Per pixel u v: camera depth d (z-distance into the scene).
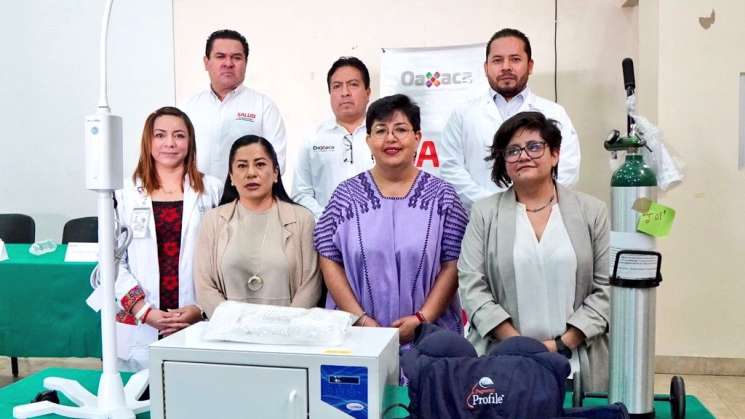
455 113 2.87
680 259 3.29
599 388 1.55
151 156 2.16
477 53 3.54
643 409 1.15
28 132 4.23
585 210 1.62
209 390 1.08
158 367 1.09
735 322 3.29
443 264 1.79
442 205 1.77
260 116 3.20
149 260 2.09
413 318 1.69
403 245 1.72
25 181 4.26
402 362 1.08
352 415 1.03
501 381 1.04
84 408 1.26
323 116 4.02
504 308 1.64
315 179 2.92
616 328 1.15
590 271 1.59
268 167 1.92
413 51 3.61
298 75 4.02
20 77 4.19
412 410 1.05
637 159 1.14
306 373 1.04
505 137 1.60
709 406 2.85
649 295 1.13
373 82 3.97
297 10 3.98
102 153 1.23
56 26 4.11
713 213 3.26
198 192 2.17
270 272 1.87
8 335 2.64
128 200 2.12
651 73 3.36
